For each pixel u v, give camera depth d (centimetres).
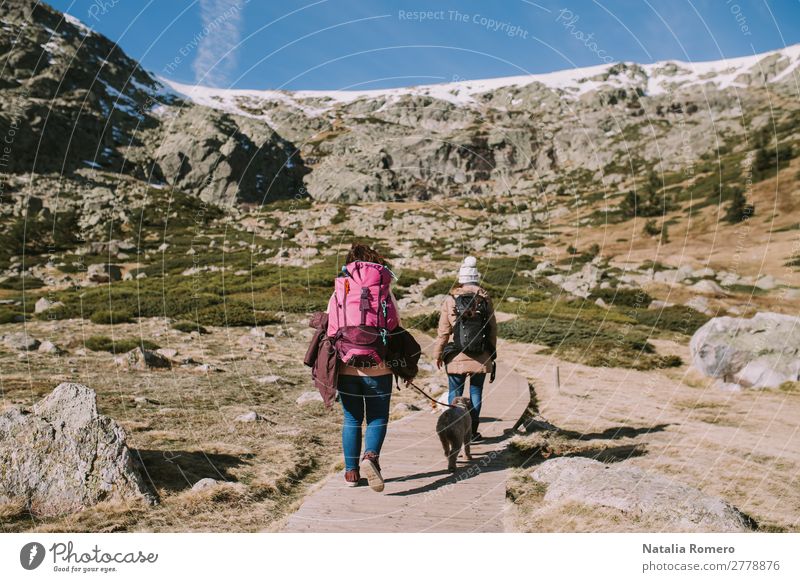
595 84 9769
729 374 1174
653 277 2634
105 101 7300
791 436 767
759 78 8475
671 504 420
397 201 6750
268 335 1557
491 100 9600
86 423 429
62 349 1102
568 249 3659
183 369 1019
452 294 565
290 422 709
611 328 1758
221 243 4197
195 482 467
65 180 5772
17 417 419
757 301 2150
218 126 7238
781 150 4538
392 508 415
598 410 910
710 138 6256
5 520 377
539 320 1878
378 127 7981
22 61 6831
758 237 3170
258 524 405
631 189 5381
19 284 2655
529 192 6438
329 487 460
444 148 7300
